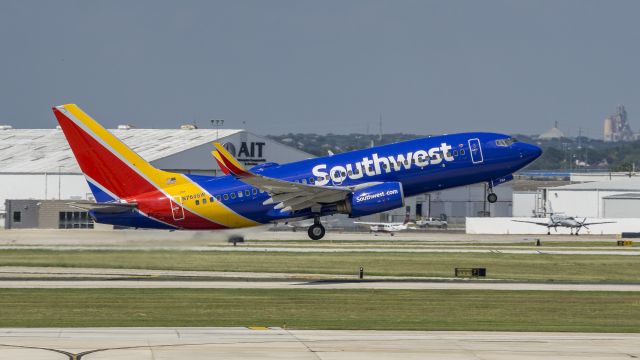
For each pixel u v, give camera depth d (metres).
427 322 177.38
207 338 149.38
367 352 135.50
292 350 136.75
